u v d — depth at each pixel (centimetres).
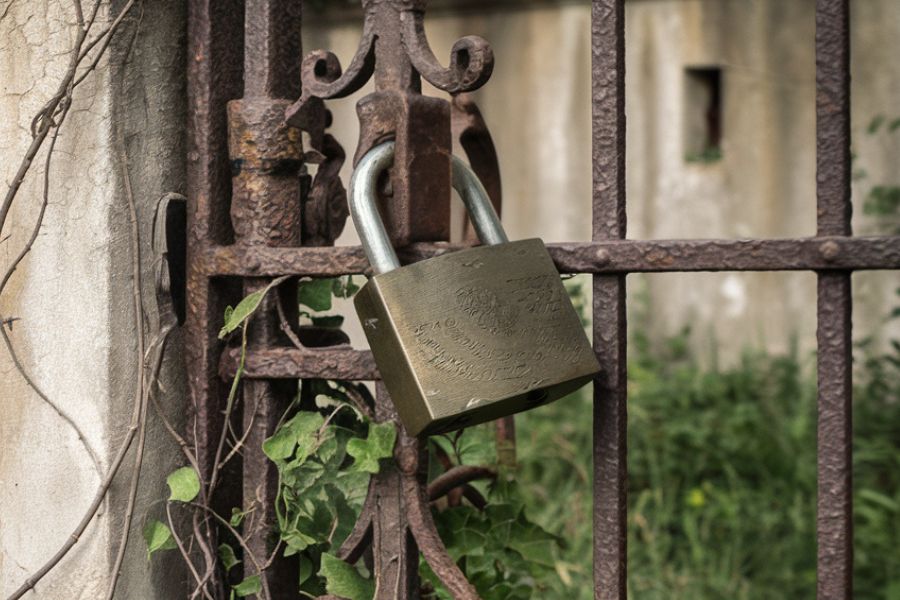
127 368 153
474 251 132
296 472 153
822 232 126
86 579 152
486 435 186
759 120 553
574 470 426
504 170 602
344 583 147
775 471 427
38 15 152
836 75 125
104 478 150
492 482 185
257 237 150
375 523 148
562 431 453
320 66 147
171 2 156
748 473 427
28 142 154
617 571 137
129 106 152
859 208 517
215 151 154
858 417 453
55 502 155
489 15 597
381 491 148
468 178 148
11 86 154
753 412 461
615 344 137
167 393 156
